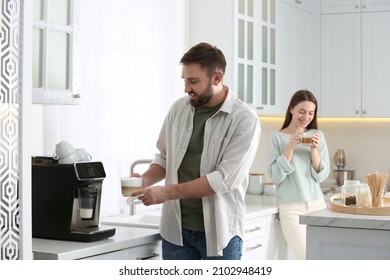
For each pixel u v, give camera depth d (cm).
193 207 323
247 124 321
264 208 472
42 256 290
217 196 317
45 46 321
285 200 477
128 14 445
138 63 454
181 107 339
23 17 272
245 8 510
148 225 367
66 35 337
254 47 520
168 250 333
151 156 468
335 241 329
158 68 475
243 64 508
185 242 327
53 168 324
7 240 266
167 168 339
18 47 271
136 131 453
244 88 509
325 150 484
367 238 322
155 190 311
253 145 321
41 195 326
